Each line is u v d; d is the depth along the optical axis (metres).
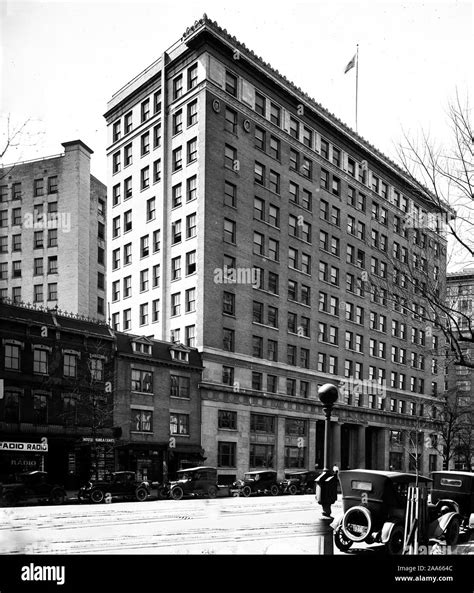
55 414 38.16
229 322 51.16
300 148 60.94
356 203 67.50
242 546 13.91
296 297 58.53
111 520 20.12
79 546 14.02
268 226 56.16
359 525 13.85
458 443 70.50
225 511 24.42
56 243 65.25
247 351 52.44
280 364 55.56
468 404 65.88
